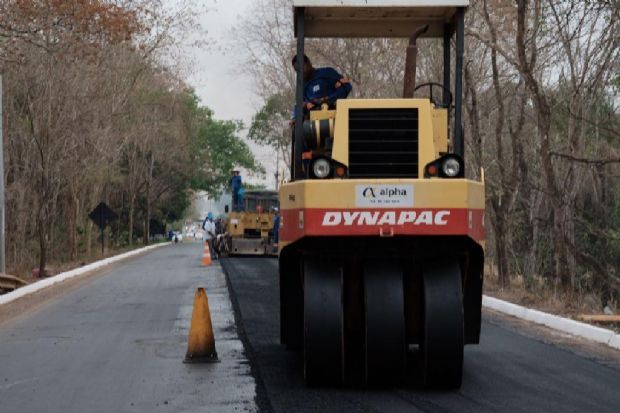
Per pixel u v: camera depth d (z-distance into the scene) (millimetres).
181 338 13523
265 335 13625
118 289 23219
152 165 68188
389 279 9297
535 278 23484
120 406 8828
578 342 13219
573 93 20375
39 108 32219
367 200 8898
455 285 9227
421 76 27531
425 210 8875
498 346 12680
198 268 31078
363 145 9492
